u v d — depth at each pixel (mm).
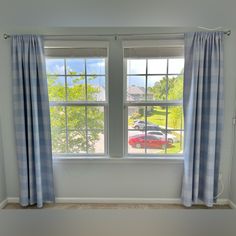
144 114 2117
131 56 1947
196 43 1825
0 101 2037
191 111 1891
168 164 2096
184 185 2023
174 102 2072
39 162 1998
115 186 2148
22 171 1998
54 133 2148
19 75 1887
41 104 1964
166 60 2027
